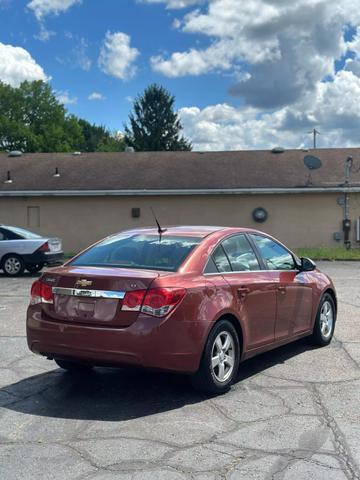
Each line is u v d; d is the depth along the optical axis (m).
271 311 6.54
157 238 6.29
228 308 5.75
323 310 7.75
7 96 62.16
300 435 4.62
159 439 4.56
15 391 5.86
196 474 3.94
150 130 62.44
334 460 4.14
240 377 6.31
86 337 5.32
